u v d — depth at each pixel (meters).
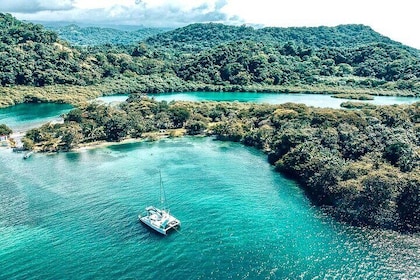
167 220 115.75
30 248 105.88
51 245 107.31
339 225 116.94
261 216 122.94
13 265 98.25
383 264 97.50
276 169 167.00
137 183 150.38
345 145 163.38
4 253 103.44
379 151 156.12
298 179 154.50
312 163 147.00
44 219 121.94
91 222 120.00
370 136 164.88
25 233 113.56
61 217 123.19
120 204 132.12
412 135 172.50
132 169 166.62
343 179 131.25
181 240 109.31
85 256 102.06
